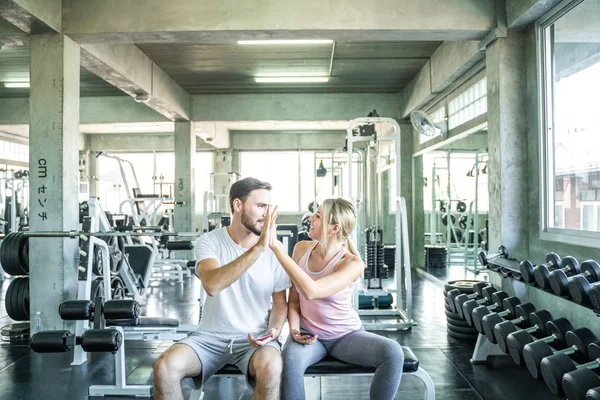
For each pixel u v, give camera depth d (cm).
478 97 489
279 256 173
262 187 186
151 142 1177
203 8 371
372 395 175
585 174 306
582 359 225
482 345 303
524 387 263
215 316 184
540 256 350
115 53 486
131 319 275
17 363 316
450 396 251
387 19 370
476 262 612
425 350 332
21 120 779
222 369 184
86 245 321
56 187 369
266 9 370
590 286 213
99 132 1160
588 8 299
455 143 691
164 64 610
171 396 163
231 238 191
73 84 386
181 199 768
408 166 774
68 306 253
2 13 338
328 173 1159
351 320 193
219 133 1037
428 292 558
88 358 327
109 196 1211
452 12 370
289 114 761
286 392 172
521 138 367
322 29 370
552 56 346
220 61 599
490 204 388
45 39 374
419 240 777
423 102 642
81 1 374
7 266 378
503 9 367
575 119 318
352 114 763
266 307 190
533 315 262
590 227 302
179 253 806
